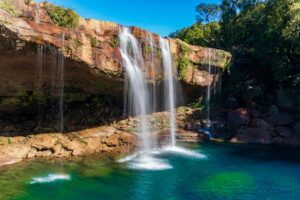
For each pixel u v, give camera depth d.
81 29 17.56
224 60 27.59
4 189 13.63
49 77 18.88
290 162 19.44
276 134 26.20
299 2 28.73
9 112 20.38
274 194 14.09
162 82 23.16
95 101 23.94
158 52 22.27
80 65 17.47
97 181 15.25
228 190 14.51
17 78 18.25
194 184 15.23
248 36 33.53
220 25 39.81
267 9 31.33
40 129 20.83
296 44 27.47
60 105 21.52
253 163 19.14
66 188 14.19
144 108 23.17
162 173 16.84
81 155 19.58
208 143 24.94
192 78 25.12
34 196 13.16
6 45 14.33
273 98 29.09
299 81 26.98
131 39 20.33
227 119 27.95
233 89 29.95
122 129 23.81
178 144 24.22
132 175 16.33
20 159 17.73
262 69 31.16
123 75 19.77
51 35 15.52
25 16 14.95
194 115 27.80
